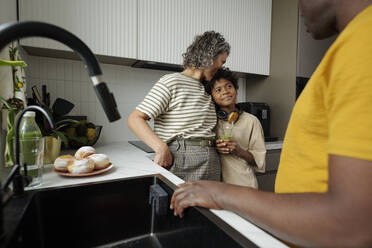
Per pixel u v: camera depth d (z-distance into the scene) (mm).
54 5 1279
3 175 689
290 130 414
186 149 1008
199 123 1044
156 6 1565
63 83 1576
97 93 357
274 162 1806
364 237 227
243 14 1937
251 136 1340
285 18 1981
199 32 1729
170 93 991
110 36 1432
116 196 634
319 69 324
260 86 2234
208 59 1039
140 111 990
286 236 304
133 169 815
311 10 368
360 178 226
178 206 489
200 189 450
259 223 340
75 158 768
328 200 252
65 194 568
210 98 1151
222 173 1260
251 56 2014
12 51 854
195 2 1703
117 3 1442
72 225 579
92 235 606
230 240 357
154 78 1886
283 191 430
